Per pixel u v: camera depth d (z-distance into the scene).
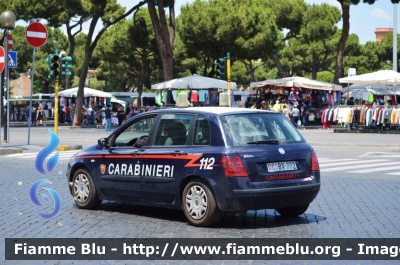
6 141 28.38
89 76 124.94
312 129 45.59
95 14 49.72
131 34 56.34
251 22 52.84
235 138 9.97
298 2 61.59
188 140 10.36
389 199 13.06
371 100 45.03
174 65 65.31
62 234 9.55
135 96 76.75
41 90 96.81
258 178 9.82
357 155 24.41
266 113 10.59
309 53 72.94
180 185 10.27
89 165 11.77
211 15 52.50
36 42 25.92
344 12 51.50
